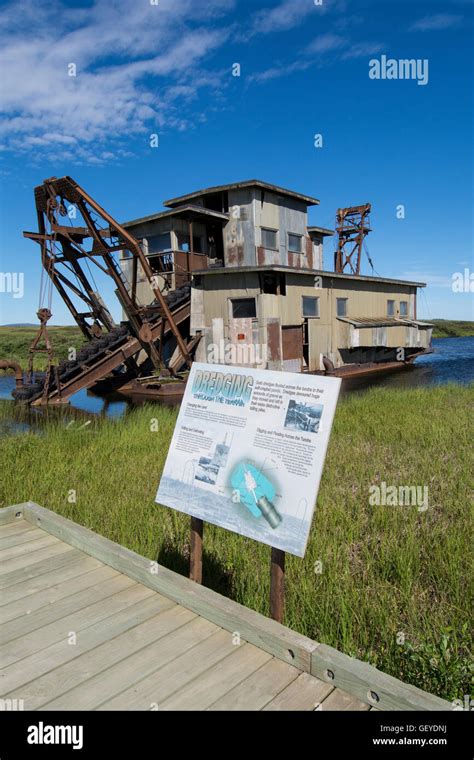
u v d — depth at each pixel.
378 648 3.46
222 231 23.48
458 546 4.74
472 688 2.91
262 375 3.28
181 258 22.09
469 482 6.88
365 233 31.75
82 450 9.27
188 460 3.50
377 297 27.34
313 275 21.58
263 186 21.56
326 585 4.18
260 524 3.03
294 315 20.70
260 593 4.05
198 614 3.25
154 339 19.91
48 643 2.98
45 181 17.52
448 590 4.17
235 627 3.02
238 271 19.17
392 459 8.38
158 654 2.86
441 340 62.81
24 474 7.62
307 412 2.99
